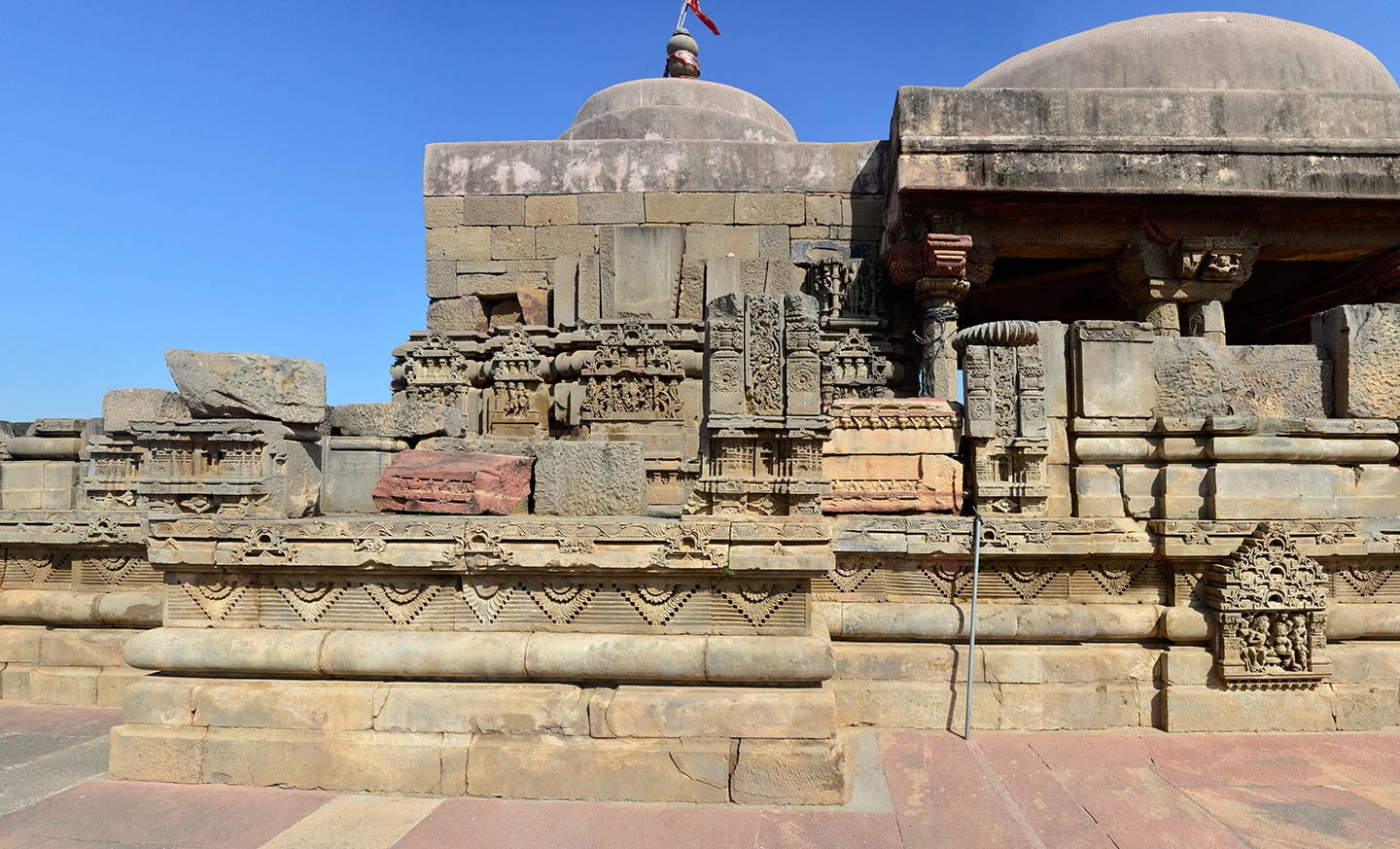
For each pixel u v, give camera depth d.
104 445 6.12
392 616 4.39
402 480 5.29
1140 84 11.57
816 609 5.24
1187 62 11.52
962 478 5.59
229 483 4.48
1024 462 5.40
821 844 3.50
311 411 5.00
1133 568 5.32
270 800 3.95
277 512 4.66
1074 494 5.41
